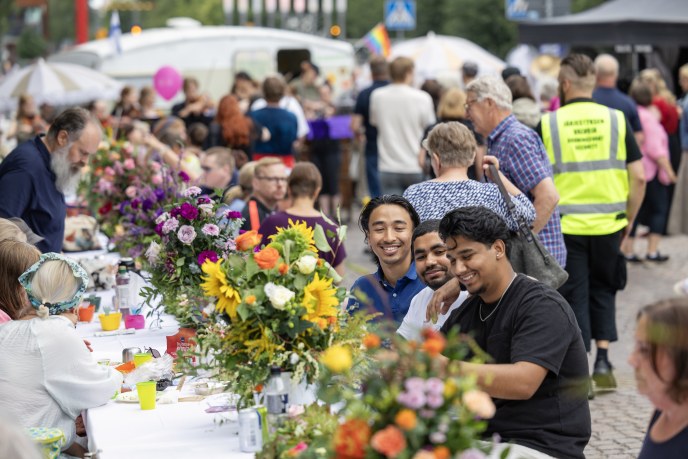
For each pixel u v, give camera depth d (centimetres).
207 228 893
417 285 852
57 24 11025
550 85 1964
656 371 521
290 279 670
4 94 2942
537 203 1032
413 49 3616
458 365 496
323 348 665
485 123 1052
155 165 1345
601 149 1169
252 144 1973
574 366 681
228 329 682
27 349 749
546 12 3341
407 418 442
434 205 935
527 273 923
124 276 1020
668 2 2705
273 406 635
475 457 448
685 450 531
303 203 1141
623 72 3150
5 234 904
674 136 2142
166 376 789
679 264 2002
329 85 3556
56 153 1107
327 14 5781
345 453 457
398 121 2000
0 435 456
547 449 669
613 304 1216
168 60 3497
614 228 1174
